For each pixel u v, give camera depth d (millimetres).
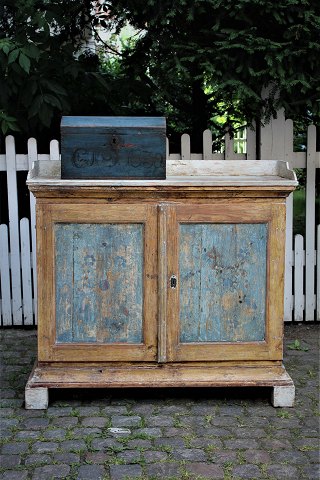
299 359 4516
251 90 4742
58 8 5312
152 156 3662
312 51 4711
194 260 3688
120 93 5738
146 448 3273
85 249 3660
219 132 6004
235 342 3746
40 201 3613
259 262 3713
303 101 4906
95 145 3637
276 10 4578
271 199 3672
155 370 3729
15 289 5199
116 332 3715
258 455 3219
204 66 4727
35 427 3488
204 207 3646
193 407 3758
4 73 5094
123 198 3621
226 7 4559
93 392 3934
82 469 3078
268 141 5062
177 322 3701
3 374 4227
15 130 5027
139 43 5715
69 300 3688
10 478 2996
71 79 5539
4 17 5387
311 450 3271
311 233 5211
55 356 3701
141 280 3688
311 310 5305
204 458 3186
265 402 3838
